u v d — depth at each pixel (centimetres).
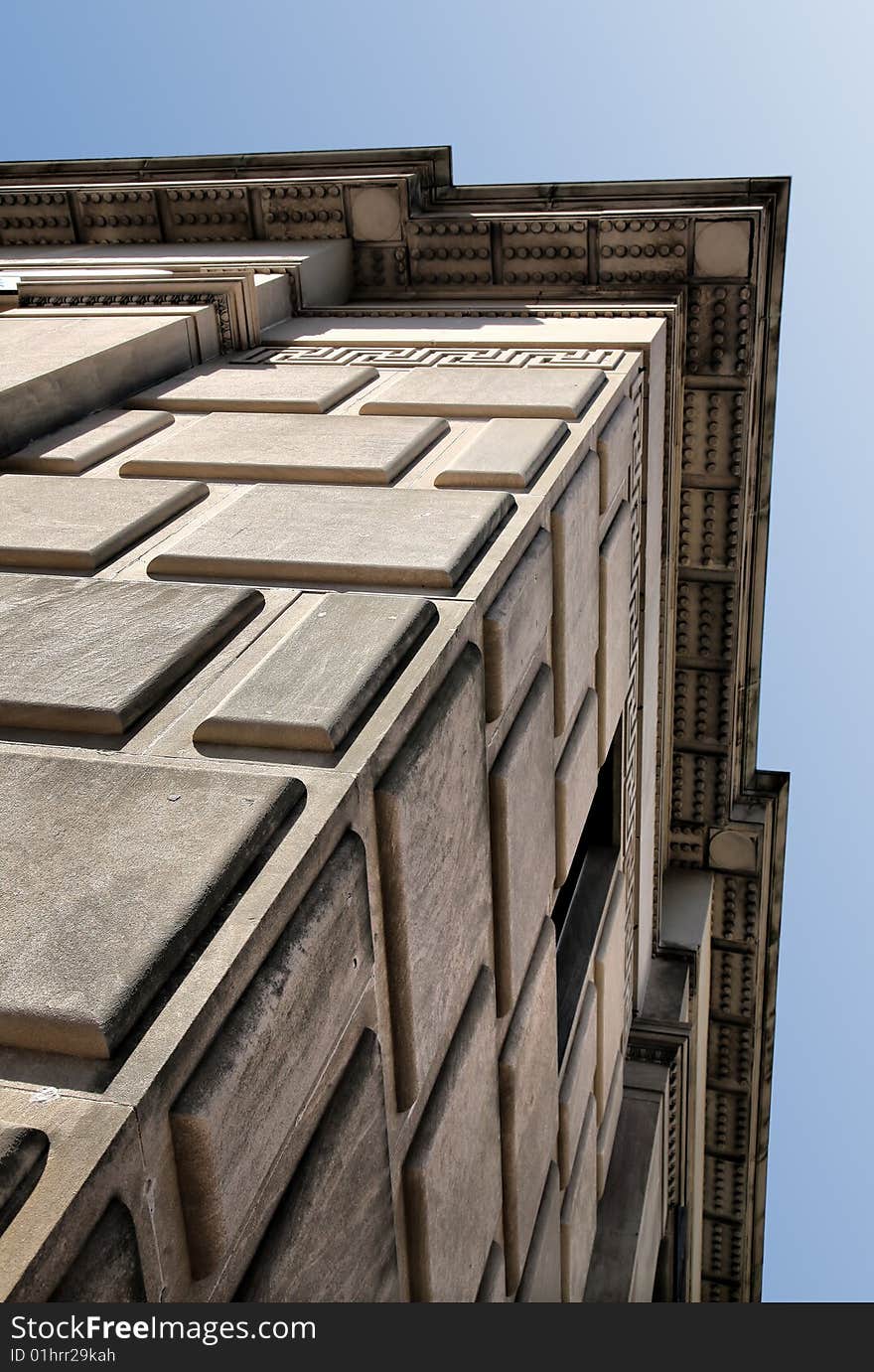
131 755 237
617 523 548
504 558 338
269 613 298
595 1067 649
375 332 654
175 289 613
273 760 238
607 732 567
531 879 412
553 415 474
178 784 221
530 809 399
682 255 711
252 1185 198
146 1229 169
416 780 262
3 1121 158
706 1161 1153
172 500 375
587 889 648
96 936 183
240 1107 188
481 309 702
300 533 343
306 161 808
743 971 1039
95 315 594
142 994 175
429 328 664
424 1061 301
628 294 721
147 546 347
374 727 251
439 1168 320
